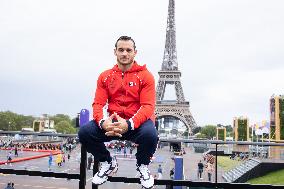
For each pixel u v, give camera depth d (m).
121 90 3.03
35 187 28.12
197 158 30.20
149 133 2.70
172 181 3.28
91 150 2.93
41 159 39.47
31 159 36.62
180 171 9.33
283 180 25.86
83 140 2.90
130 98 3.01
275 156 19.88
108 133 2.71
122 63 3.03
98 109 2.97
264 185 3.24
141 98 2.93
